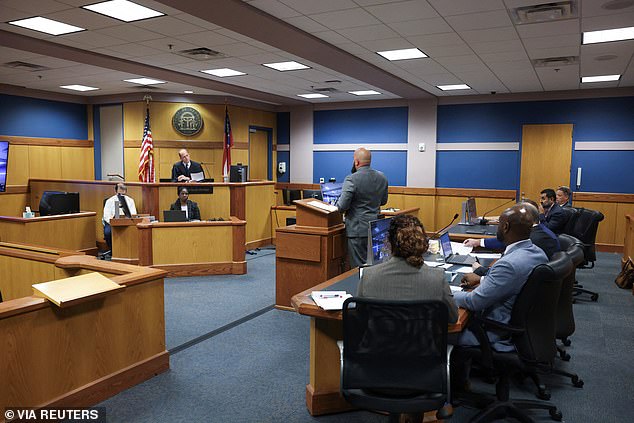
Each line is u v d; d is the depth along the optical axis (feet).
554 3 13.66
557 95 28.35
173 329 13.23
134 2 13.89
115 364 9.49
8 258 13.85
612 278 19.89
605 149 27.53
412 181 32.30
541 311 7.86
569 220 17.30
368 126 33.76
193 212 22.15
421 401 6.29
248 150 34.50
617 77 23.98
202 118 32.01
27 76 25.58
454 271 10.45
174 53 20.17
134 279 9.70
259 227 26.27
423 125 31.76
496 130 30.07
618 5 13.69
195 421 8.51
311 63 21.99
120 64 21.86
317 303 7.86
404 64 21.80
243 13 14.33
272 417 8.66
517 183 29.81
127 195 23.22
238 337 12.64
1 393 7.61
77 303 8.24
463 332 8.12
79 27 16.47
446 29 16.33
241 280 18.98
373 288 6.68
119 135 32.30
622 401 9.43
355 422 8.50
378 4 13.96
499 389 8.55
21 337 7.85
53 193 23.12
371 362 6.47
